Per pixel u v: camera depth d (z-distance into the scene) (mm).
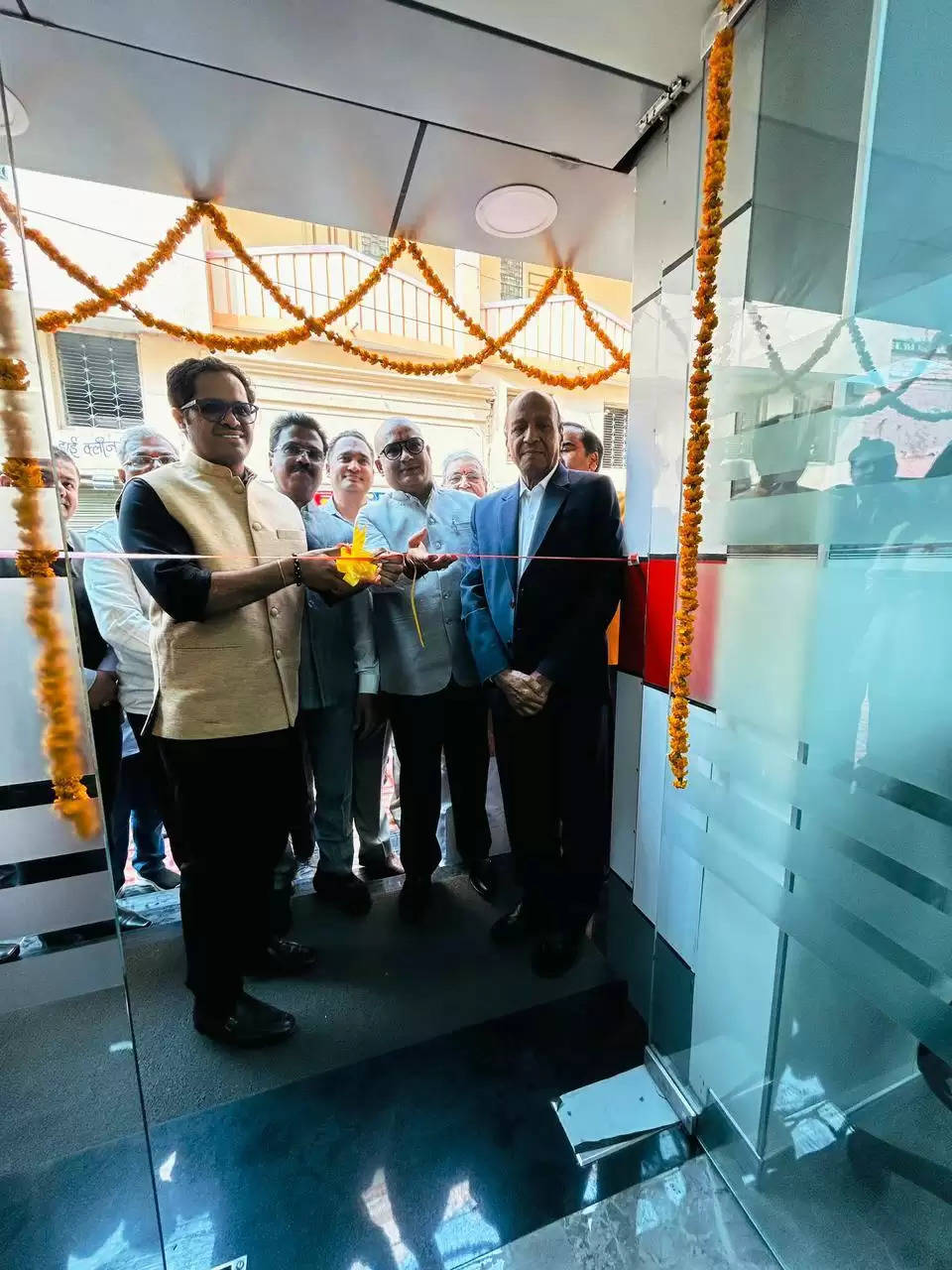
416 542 1278
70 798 684
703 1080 988
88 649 1066
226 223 1163
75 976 728
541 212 1316
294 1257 826
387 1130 993
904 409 599
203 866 1069
